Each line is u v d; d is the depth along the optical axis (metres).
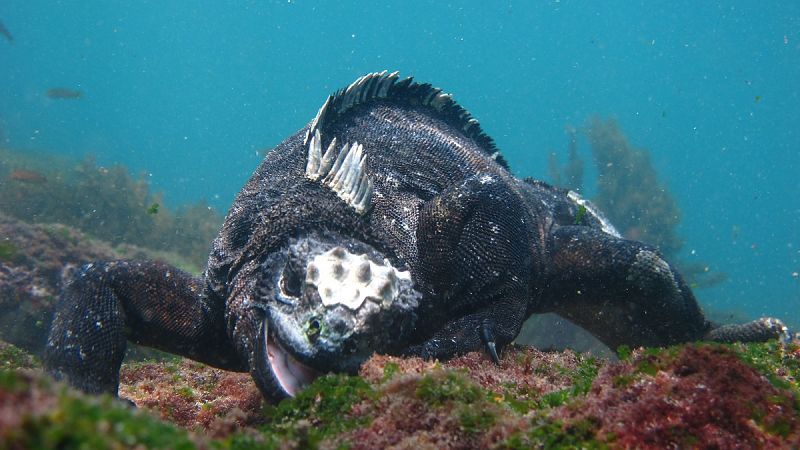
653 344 0.55
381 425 0.34
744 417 0.33
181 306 0.46
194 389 0.49
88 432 0.22
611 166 2.10
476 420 0.34
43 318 0.89
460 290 0.46
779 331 0.53
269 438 0.34
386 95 0.55
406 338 0.41
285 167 0.49
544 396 0.37
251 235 0.45
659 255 0.52
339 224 0.44
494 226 0.46
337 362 0.38
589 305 0.55
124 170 1.82
